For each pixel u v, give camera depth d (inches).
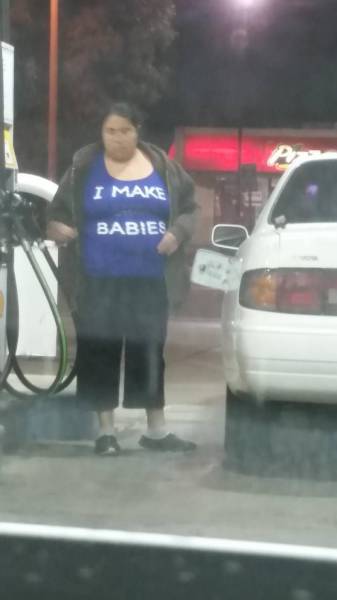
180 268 260.8
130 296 255.6
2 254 260.7
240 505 219.9
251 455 253.6
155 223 255.6
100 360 256.4
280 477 244.7
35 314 376.2
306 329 219.3
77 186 257.1
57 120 900.0
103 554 168.4
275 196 251.9
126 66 888.3
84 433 279.0
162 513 211.6
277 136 1107.3
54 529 180.4
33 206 264.1
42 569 164.4
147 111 1039.6
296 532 197.6
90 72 877.2
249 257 227.8
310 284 220.7
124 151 253.8
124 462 255.8
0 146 254.5
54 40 810.8
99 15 870.4
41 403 277.0
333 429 262.2
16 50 876.0
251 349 222.4
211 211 1071.6
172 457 261.3
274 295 222.2
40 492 227.5
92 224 255.4
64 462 255.8
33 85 883.4
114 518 206.4
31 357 388.8
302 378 220.8
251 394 229.6
